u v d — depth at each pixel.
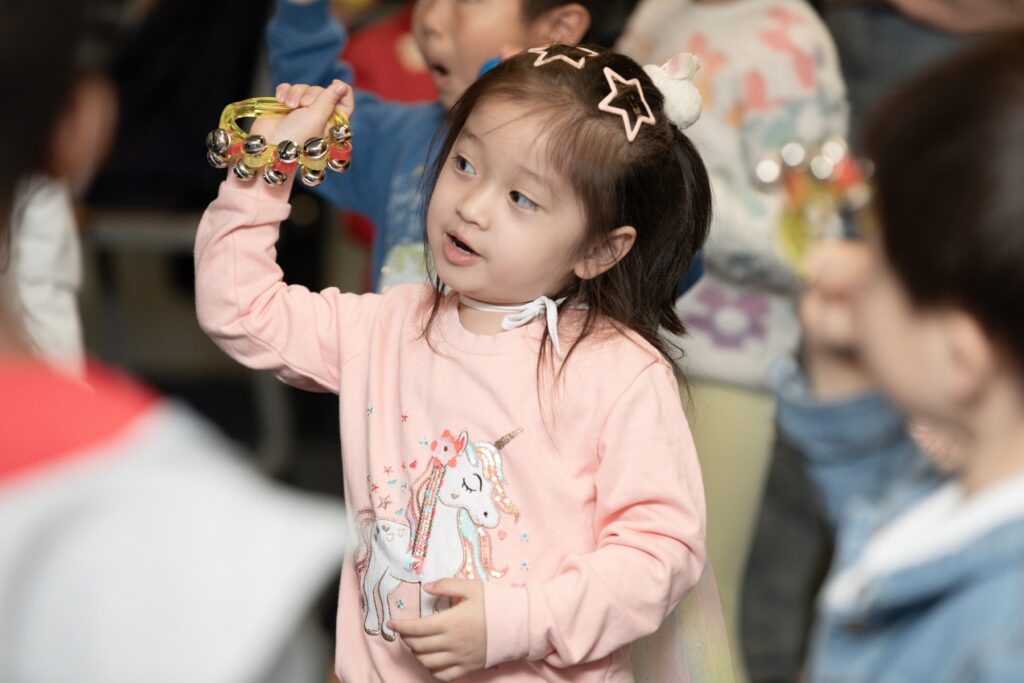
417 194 4.66
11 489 2.07
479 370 3.61
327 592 2.45
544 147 3.48
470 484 3.57
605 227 3.59
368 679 3.69
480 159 3.54
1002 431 2.54
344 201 5.20
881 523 2.90
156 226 7.80
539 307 3.64
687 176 3.88
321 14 4.91
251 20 7.59
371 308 3.89
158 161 7.68
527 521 3.54
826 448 3.23
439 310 3.78
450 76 4.78
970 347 2.46
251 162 3.73
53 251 4.57
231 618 2.07
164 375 9.30
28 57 2.17
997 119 2.42
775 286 5.45
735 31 5.56
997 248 2.37
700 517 3.56
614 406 3.53
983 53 2.55
